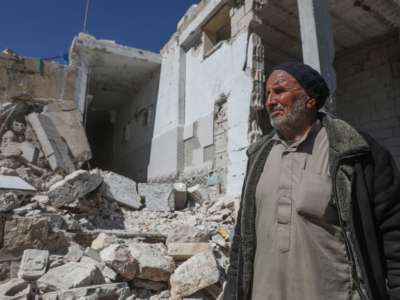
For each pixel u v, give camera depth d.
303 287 1.08
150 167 10.74
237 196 5.99
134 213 5.97
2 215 3.64
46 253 3.54
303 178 1.17
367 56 7.56
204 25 8.64
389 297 0.95
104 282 3.35
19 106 8.40
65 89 9.17
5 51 8.57
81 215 5.21
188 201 7.12
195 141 8.50
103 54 10.25
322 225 1.09
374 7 6.57
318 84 1.26
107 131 16.38
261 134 6.43
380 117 7.06
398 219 0.98
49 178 7.52
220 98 7.56
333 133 1.13
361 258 0.96
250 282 1.27
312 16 4.38
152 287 3.55
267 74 8.14
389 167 1.04
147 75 11.81
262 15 6.77
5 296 2.78
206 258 3.58
